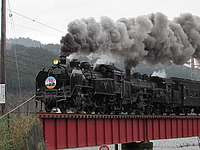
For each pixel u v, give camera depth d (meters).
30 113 20.45
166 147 62.34
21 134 17.67
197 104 42.84
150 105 35.47
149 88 36.03
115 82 30.05
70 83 25.09
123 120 28.98
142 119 31.52
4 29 23.33
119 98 30.84
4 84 22.73
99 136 25.86
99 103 28.58
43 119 21.05
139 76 36.16
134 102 33.75
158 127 33.22
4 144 17.02
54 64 26.33
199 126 38.69
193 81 43.38
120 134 28.19
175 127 35.22
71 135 23.12
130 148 34.69
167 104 38.00
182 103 39.88
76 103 25.30
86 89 27.03
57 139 21.73
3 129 18.34
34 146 17.80
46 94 25.39
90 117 24.44
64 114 22.09
